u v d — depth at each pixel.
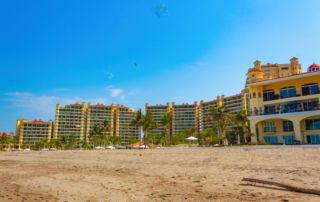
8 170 19.56
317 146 26.22
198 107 161.38
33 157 37.25
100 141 125.12
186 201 8.25
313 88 40.12
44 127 163.50
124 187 11.01
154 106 165.38
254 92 46.34
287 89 43.16
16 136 167.88
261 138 44.38
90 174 15.73
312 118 39.47
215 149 30.66
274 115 40.50
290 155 21.19
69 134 155.62
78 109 160.50
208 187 10.56
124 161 24.83
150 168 18.20
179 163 20.72
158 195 9.24
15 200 9.02
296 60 95.81
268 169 15.23
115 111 168.88
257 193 9.11
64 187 11.39
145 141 84.81
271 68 98.44
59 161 27.45
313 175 12.57
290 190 9.48
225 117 55.41
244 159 20.81
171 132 159.00
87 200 8.80
